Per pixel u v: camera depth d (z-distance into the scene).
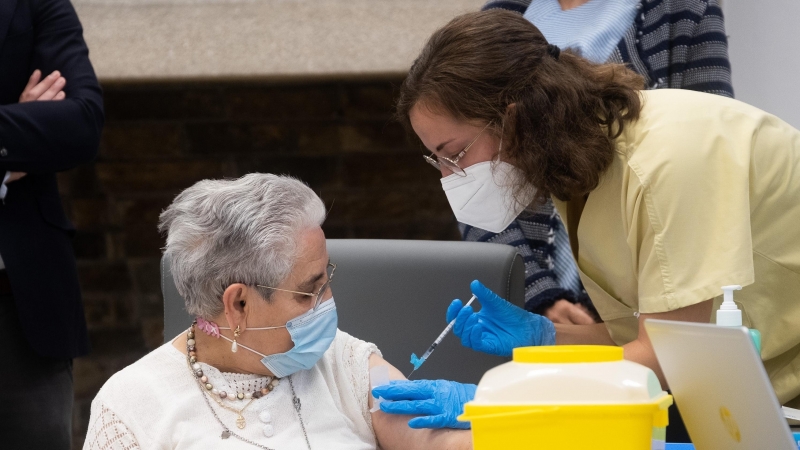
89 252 5.79
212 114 5.61
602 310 2.64
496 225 2.44
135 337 5.84
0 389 3.14
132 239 5.77
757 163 2.22
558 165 2.16
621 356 1.47
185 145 5.66
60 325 3.24
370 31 5.33
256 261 2.15
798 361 2.41
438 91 2.21
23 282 3.16
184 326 2.70
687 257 2.07
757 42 4.15
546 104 2.15
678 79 3.23
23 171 3.16
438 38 2.29
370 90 5.56
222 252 2.16
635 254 2.21
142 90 5.56
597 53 3.18
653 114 2.20
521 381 1.41
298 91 5.56
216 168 5.71
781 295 2.34
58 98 3.32
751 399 1.36
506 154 2.24
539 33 2.31
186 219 2.20
